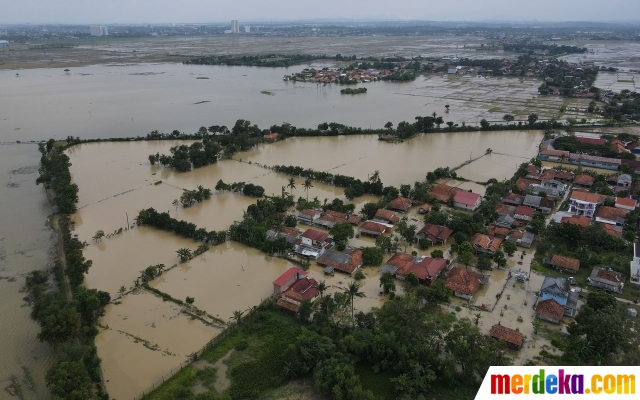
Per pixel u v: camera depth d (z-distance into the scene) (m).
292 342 72.62
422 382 62.59
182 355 71.19
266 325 76.94
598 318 69.94
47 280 91.50
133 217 120.00
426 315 78.75
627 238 104.56
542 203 119.44
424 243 101.56
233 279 92.12
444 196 126.50
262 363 68.56
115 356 71.00
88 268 92.56
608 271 87.19
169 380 65.62
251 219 112.38
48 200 131.88
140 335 75.69
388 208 121.81
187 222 116.56
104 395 62.00
